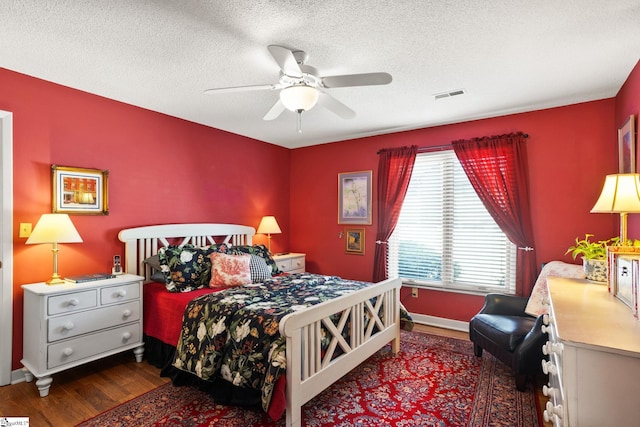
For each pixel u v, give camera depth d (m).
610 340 1.17
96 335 2.62
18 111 2.58
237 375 2.08
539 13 1.81
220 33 2.02
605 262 2.23
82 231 2.95
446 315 3.93
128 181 3.27
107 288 2.69
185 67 2.49
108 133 3.12
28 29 1.98
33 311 2.45
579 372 1.16
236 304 2.40
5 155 2.52
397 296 3.22
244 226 4.39
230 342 2.20
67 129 2.85
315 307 2.10
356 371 2.79
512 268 3.55
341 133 4.36
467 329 3.79
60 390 2.46
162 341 2.81
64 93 2.83
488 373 2.74
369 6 1.75
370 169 4.48
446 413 2.19
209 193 4.05
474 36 2.04
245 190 4.53
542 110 3.36
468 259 3.81
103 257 3.08
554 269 2.92
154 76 2.65
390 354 3.14
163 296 2.88
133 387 2.52
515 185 3.42
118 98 3.13
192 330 2.46
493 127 3.62
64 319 2.45
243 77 2.66
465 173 3.76
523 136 3.42
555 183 3.29
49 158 2.75
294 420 1.91
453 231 3.90
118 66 2.47
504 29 1.97
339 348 2.43
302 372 2.03
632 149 2.42
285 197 5.18
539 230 3.37
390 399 2.36
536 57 2.31
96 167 3.04
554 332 1.61
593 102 3.12
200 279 3.11
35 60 2.38
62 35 2.05
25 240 2.62
